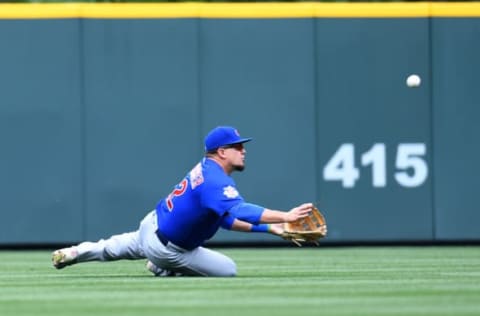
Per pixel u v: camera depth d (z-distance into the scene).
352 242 47.28
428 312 19.88
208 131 46.69
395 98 47.03
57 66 46.56
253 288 24.83
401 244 48.16
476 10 47.00
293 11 46.81
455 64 47.03
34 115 46.56
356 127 46.91
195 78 46.72
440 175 47.00
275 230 27.66
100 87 46.66
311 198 46.75
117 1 71.00
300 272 31.23
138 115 46.69
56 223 46.56
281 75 46.81
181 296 22.92
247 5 46.84
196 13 46.72
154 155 46.66
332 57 46.91
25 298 22.89
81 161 46.62
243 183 46.69
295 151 46.75
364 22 46.97
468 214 46.91
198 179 27.55
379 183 46.94
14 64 46.53
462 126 46.91
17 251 46.62
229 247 47.84
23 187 46.56
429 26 47.03
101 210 46.59
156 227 28.20
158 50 46.66
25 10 46.56
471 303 21.42
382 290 24.20
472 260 37.47
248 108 46.72
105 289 24.84
